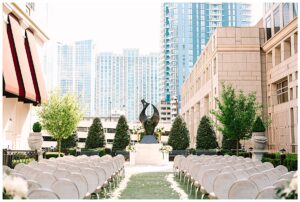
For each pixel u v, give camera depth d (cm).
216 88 3969
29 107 2562
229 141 3319
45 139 6794
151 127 2675
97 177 908
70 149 3167
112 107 19788
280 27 3569
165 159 2617
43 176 737
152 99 19775
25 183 527
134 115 19650
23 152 1850
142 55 19925
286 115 3409
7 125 2147
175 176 1781
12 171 802
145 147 2606
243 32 3934
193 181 1188
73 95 3234
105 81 19962
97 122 3609
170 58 14738
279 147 3572
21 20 2283
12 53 2017
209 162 1230
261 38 3938
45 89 2542
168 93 14838
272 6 3788
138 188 1325
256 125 2111
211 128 3625
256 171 884
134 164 2589
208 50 4541
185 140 3822
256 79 3878
